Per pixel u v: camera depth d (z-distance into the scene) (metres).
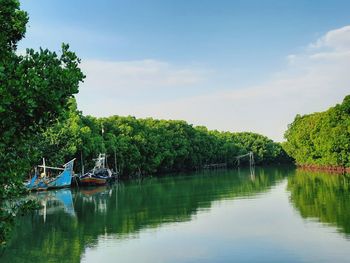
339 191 56.06
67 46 11.17
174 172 154.75
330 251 26.91
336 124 110.44
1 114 9.93
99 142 105.12
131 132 130.50
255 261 25.78
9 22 12.98
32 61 10.95
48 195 71.56
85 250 30.06
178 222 39.38
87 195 70.06
